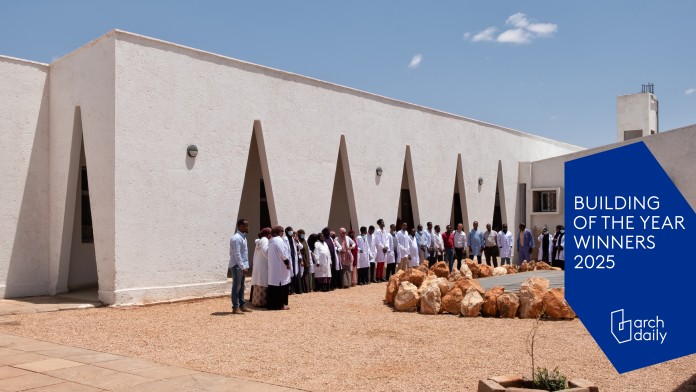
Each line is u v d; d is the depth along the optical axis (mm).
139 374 7367
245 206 19547
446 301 12719
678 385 7059
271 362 8258
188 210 14375
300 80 17391
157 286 13648
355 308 13477
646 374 7598
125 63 13219
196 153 14516
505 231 22844
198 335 10156
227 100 15352
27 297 14320
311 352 8914
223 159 15211
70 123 14383
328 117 18281
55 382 6945
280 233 13438
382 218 20375
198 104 14680
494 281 14961
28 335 9922
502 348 9195
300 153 17266
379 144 20359
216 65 15133
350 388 6945
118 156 13031
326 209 18062
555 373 6238
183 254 14227
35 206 14766
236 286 12508
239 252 12516
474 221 24766
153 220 13641
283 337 10047
